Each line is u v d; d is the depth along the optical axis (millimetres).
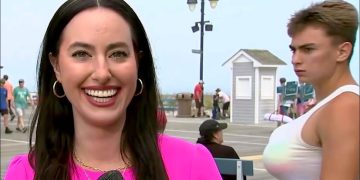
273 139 2336
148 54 1684
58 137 1654
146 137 1660
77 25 1512
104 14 1516
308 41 2205
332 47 2182
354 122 2004
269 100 21016
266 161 2328
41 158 1633
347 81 2199
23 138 14828
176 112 26672
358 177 2016
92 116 1527
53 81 1673
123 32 1532
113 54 1521
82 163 1625
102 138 1605
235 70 21344
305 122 2191
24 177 1637
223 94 24578
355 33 2189
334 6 2182
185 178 1647
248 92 20953
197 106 25000
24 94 16891
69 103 1678
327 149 2033
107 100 1522
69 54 1523
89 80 1509
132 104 1692
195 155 1680
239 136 15734
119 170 1615
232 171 4648
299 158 2182
